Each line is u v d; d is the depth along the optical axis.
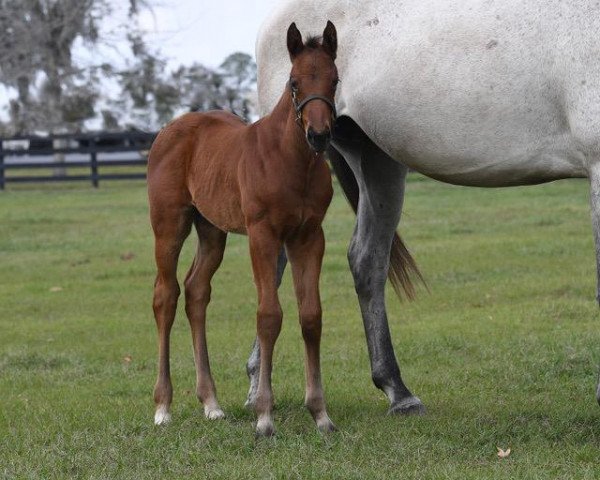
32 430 5.76
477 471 4.65
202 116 6.02
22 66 36.44
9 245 15.30
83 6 36.22
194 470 4.87
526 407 5.88
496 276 11.02
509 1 5.14
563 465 4.68
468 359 7.46
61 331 9.28
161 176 5.93
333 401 6.31
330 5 6.01
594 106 4.82
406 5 5.58
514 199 18.77
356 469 4.72
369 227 6.16
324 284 11.16
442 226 15.30
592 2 4.84
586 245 12.66
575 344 7.54
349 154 6.19
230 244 14.91
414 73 5.40
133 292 11.27
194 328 5.99
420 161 5.61
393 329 8.71
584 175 5.15
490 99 5.15
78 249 14.71
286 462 4.84
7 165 26.41
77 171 35.06
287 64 6.29
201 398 5.93
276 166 5.13
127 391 6.89
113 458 5.08
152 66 38.97
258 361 6.21
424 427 5.48
